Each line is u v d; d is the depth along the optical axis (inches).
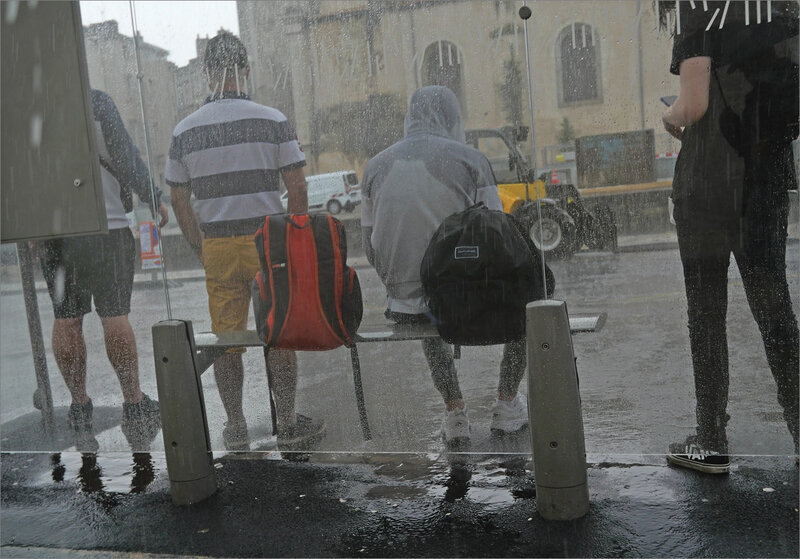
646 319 122.2
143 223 140.9
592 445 129.6
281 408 140.5
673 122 113.4
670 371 123.0
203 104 134.6
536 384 108.5
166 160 137.5
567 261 122.8
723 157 111.5
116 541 115.5
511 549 103.2
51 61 125.1
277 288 129.3
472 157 124.5
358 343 133.7
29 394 154.1
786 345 113.5
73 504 130.0
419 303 130.3
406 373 134.3
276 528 114.9
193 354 125.8
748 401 118.4
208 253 138.6
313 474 133.0
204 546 111.5
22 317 151.2
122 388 150.2
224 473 136.2
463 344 125.5
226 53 132.8
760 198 111.1
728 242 113.5
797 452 117.5
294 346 131.1
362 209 131.0
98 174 126.2
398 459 136.2
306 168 133.0
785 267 112.0
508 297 122.9
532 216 123.0
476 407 132.6
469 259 123.1
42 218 128.4
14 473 145.8
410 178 127.4
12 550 115.5
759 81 108.0
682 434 124.0
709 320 117.0
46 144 126.9
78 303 147.3
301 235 128.2
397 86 127.7
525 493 119.3
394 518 114.7
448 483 125.0
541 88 119.8
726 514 107.0
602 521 108.1
